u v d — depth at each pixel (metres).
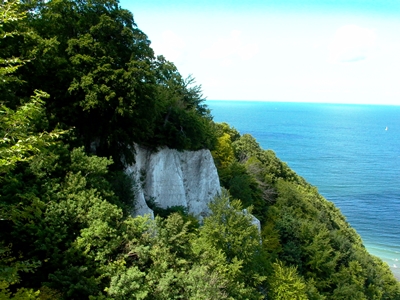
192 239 27.42
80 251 17.84
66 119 26.30
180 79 43.59
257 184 53.75
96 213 19.44
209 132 43.62
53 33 26.50
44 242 17.55
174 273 19.59
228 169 49.94
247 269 27.59
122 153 30.38
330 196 117.12
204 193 41.31
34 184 19.55
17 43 23.03
